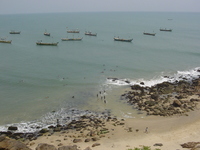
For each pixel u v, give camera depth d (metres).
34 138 40.91
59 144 37.81
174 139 38.62
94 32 190.00
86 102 56.47
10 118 48.34
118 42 140.75
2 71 76.12
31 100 56.81
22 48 116.12
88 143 38.22
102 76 74.50
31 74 74.19
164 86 66.25
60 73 76.12
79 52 108.69
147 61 94.31
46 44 126.56
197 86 66.81
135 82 69.81
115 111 51.84
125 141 38.59
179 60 97.25
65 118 48.94
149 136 40.34
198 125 43.62
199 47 125.38
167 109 51.91
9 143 29.80
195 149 32.50
